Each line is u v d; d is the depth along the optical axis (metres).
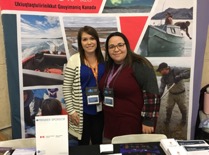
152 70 1.78
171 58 2.36
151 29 2.30
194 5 2.29
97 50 1.99
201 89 2.54
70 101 1.98
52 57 2.27
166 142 1.46
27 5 2.14
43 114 2.34
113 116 1.88
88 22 2.24
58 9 2.19
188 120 2.48
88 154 1.41
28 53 2.22
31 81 2.27
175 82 2.40
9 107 2.42
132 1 2.24
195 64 2.38
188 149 1.36
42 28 2.20
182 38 2.33
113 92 1.83
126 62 1.80
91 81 1.96
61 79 2.32
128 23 2.28
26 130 2.35
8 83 2.25
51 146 1.31
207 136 2.32
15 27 2.16
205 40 2.36
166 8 2.28
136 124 1.84
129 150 1.44
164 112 2.45
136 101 1.82
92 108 2.03
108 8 2.24
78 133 2.04
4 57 2.29
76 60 1.95
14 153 1.41
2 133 2.44
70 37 2.25
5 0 2.11
